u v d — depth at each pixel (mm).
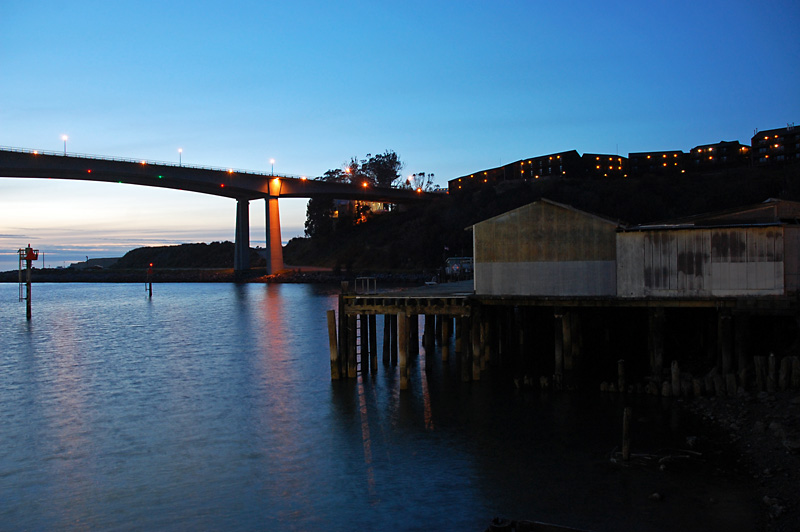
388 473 21734
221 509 19422
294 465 22938
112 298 128625
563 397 29812
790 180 112812
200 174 141375
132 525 18516
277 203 162500
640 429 24516
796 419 22516
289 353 48250
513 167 173250
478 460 22438
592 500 18672
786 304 28094
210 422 28953
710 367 31844
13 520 18984
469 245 140500
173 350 52031
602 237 30828
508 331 43469
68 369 43938
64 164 116438
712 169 156375
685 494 18688
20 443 26312
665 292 29828
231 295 125500
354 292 35844
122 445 25844
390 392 32500
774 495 18016
